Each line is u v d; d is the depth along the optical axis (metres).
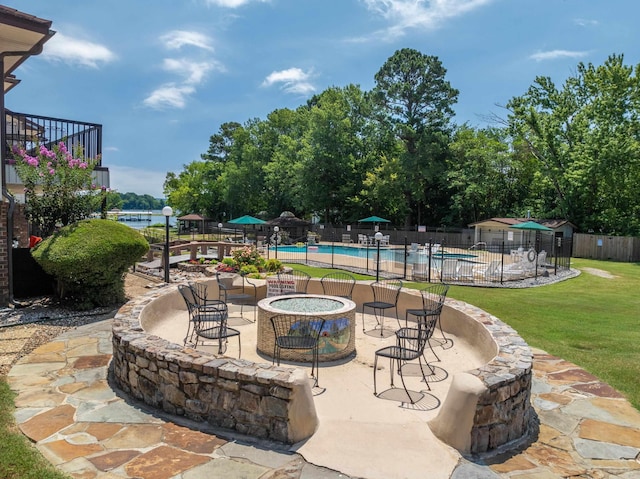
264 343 6.19
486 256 23.11
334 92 40.41
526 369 3.97
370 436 3.70
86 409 4.16
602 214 28.23
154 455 3.31
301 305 6.58
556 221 28.16
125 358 4.61
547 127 29.45
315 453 3.38
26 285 9.36
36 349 6.16
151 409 4.20
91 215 10.26
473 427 3.53
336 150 37.69
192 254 17.34
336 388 4.95
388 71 35.03
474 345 6.27
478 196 34.88
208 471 3.09
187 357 4.08
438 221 38.88
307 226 36.59
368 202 37.69
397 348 5.21
